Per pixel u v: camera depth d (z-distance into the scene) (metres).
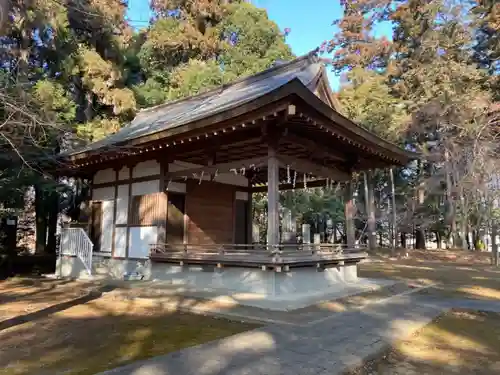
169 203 9.97
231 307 6.32
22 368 3.67
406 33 23.73
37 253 16.06
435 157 21.36
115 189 11.12
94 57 14.05
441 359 4.14
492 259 18.75
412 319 5.90
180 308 6.51
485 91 19.98
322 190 23.41
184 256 8.60
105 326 5.37
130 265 10.16
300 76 10.10
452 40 21.55
